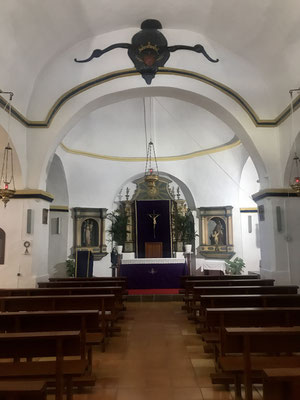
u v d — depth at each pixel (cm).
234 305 534
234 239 1524
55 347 331
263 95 955
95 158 1498
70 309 545
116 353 540
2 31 700
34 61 856
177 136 1508
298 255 923
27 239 923
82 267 1141
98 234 1534
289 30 739
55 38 830
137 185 1614
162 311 876
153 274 1191
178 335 644
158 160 1564
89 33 863
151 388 411
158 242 1573
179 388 411
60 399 325
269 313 411
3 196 787
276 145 955
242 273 1495
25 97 920
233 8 768
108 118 1415
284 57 815
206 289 650
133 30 883
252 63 911
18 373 337
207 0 771
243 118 963
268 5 718
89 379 409
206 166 1509
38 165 948
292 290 653
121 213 1596
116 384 423
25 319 409
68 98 954
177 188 1616
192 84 966
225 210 1528
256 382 368
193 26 863
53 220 1473
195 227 1568
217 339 464
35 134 951
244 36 834
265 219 973
